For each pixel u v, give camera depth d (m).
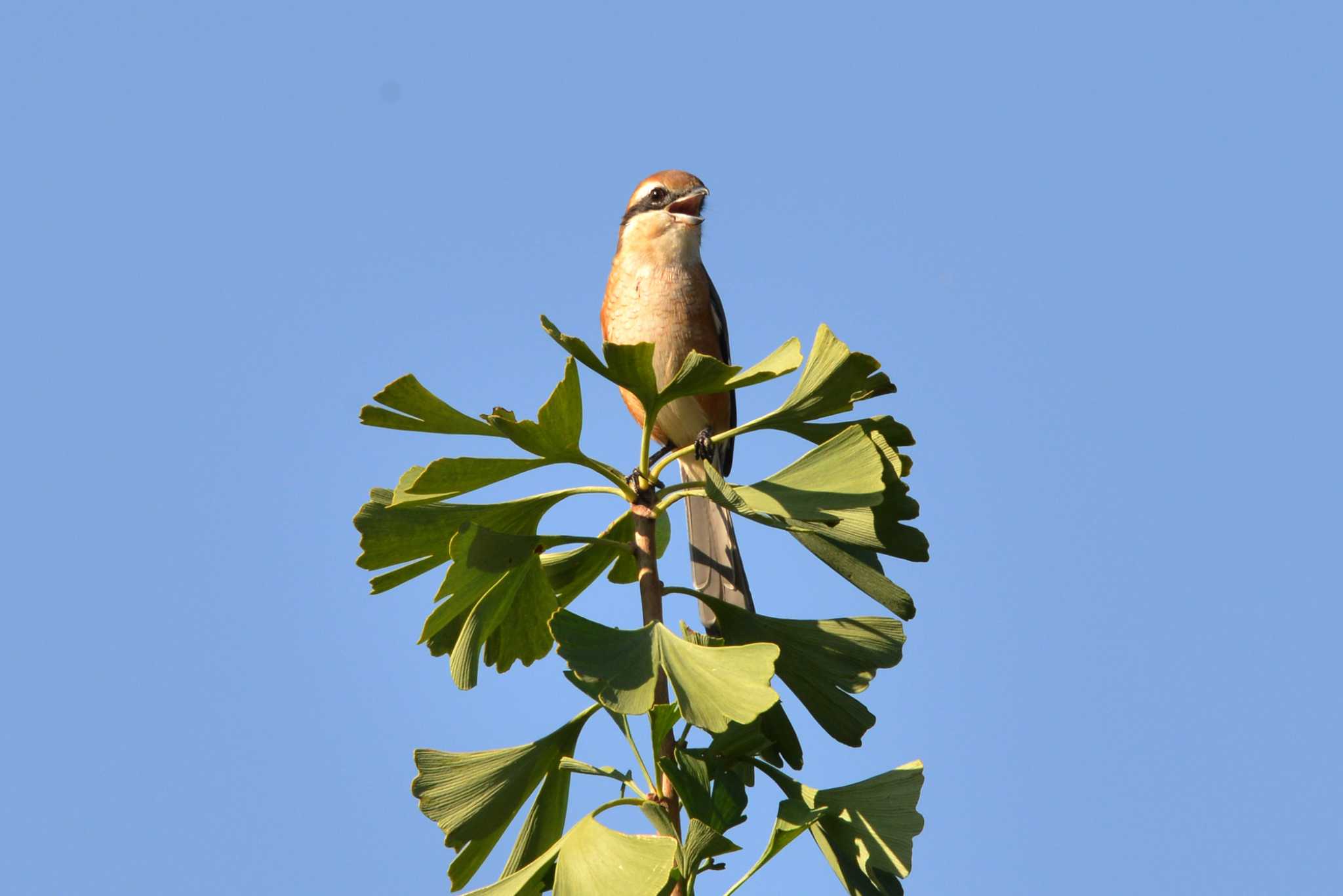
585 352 5.51
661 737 5.27
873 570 6.09
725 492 5.48
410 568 6.06
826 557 6.07
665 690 5.75
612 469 6.01
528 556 5.69
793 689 6.09
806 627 6.01
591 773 5.48
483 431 5.82
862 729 6.02
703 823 5.19
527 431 5.59
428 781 5.54
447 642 6.03
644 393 5.78
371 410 5.59
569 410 5.65
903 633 6.05
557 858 5.31
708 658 5.16
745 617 6.05
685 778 5.20
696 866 5.30
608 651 5.19
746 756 5.82
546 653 6.12
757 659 5.09
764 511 5.45
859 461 5.67
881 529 6.14
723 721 4.87
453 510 5.95
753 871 5.36
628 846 5.08
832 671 5.99
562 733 5.82
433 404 5.61
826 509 5.50
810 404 5.97
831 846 5.64
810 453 5.78
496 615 5.77
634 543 6.08
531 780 5.77
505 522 6.08
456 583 5.46
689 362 5.58
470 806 5.57
